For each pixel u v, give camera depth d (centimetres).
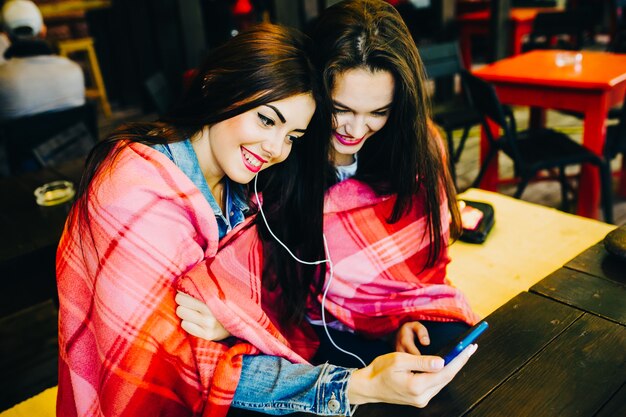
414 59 109
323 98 101
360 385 87
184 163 99
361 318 131
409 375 82
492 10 492
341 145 118
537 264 161
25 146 251
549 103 267
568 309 99
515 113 471
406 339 121
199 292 90
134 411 89
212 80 92
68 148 247
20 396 189
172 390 92
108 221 88
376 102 107
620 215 295
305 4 405
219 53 94
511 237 176
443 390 84
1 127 242
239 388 93
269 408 92
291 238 120
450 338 123
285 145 98
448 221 136
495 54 504
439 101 522
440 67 342
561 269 113
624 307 99
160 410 92
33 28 288
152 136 98
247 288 110
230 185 113
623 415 76
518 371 86
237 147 94
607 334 92
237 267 109
